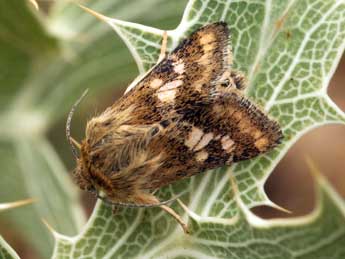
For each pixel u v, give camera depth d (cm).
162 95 5
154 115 5
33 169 7
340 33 5
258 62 5
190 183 5
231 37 5
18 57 7
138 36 5
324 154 10
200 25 5
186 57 5
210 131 5
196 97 5
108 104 9
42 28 6
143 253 5
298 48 5
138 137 5
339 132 10
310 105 5
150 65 5
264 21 5
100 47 7
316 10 5
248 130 5
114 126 5
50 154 7
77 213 7
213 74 5
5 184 7
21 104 7
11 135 7
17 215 7
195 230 5
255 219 5
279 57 5
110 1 7
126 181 5
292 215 10
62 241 5
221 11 5
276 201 10
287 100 5
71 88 7
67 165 8
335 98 10
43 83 7
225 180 5
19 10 6
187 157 5
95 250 5
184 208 5
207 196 5
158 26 7
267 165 5
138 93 5
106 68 7
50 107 7
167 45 5
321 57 5
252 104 5
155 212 5
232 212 5
